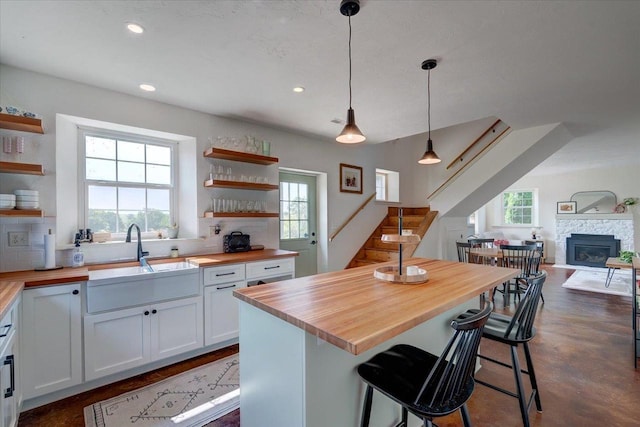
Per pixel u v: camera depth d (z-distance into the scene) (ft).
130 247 9.38
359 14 5.60
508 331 5.76
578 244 24.08
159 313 8.03
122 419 6.20
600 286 17.39
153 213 10.52
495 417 6.30
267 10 5.48
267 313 4.68
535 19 5.76
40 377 6.43
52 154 8.05
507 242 24.47
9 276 6.89
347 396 4.63
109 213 9.61
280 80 8.36
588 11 5.52
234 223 11.66
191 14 5.59
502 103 10.20
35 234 7.81
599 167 23.65
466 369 3.90
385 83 8.55
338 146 15.84
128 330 7.54
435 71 7.88
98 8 5.40
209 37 6.34
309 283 5.71
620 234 22.47
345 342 3.11
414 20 5.78
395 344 5.49
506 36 6.33
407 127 12.71
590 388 7.26
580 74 8.11
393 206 19.35
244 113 10.98
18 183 7.63
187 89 8.92
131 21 5.79
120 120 9.11
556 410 6.48
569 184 25.21
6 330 5.03
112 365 7.31
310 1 5.23
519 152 13.92
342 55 7.08
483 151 15.46
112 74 7.97
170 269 8.46
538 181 26.63
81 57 7.11
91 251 8.73
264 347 4.75
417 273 5.99
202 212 10.78
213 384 7.46
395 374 4.35
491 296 14.44
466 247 16.81
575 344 9.69
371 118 11.58
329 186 15.40
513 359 5.79
